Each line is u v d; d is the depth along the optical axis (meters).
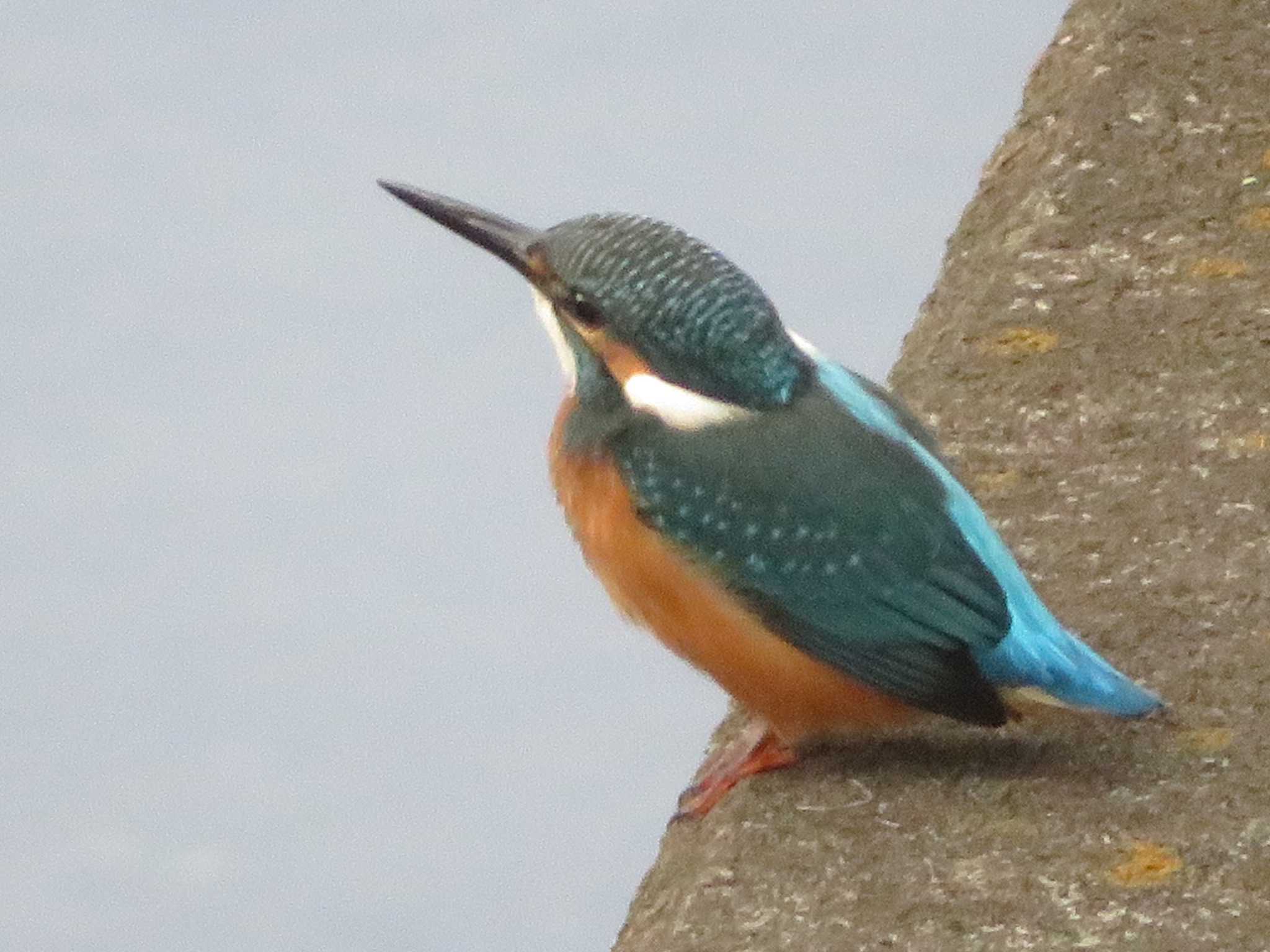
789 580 8.84
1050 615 8.83
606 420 9.30
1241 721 8.73
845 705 8.93
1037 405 10.50
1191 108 12.18
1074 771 8.57
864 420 9.16
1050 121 12.41
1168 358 10.65
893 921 7.77
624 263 9.23
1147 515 9.80
